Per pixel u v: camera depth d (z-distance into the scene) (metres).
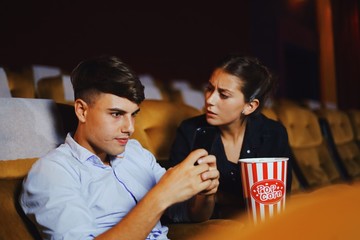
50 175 0.77
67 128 1.03
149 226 0.69
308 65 7.12
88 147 0.85
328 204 0.89
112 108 0.76
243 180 0.75
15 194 0.85
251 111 1.18
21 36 3.47
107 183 0.86
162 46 4.68
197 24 5.07
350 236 0.73
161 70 4.67
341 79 5.94
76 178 0.81
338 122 2.76
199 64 5.12
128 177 0.93
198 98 2.64
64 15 3.78
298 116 2.14
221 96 1.13
